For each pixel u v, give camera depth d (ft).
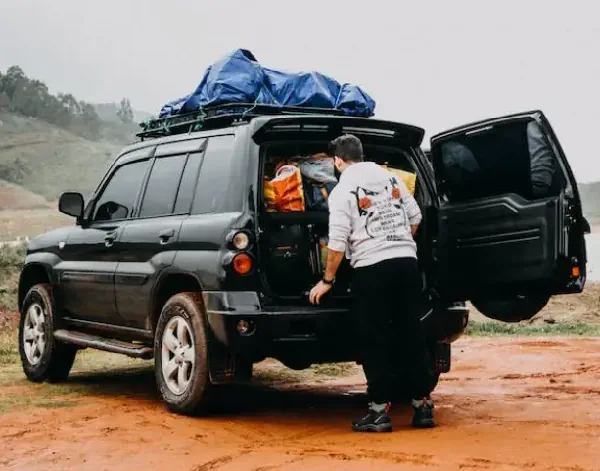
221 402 19.35
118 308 22.45
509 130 18.10
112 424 18.63
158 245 20.70
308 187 19.53
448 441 16.14
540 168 17.71
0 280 56.70
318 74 22.47
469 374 28.19
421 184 20.11
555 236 17.19
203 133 21.02
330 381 26.89
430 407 18.07
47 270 25.95
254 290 18.20
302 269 18.84
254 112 20.99
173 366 19.90
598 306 57.36
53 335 25.34
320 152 20.36
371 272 17.30
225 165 19.56
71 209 24.52
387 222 17.52
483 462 14.19
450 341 20.33
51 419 19.47
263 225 18.48
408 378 17.98
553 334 47.65
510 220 18.01
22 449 16.35
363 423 17.62
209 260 18.67
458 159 19.16
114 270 22.38
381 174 17.78
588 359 32.14
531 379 26.63
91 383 25.80
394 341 18.62
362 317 17.48
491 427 17.76
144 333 21.50
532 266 17.62
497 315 19.77
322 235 19.03
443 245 19.34
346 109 22.29
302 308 18.22
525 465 13.89
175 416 19.61
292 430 18.03
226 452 15.83
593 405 20.76
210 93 21.33
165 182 21.79
